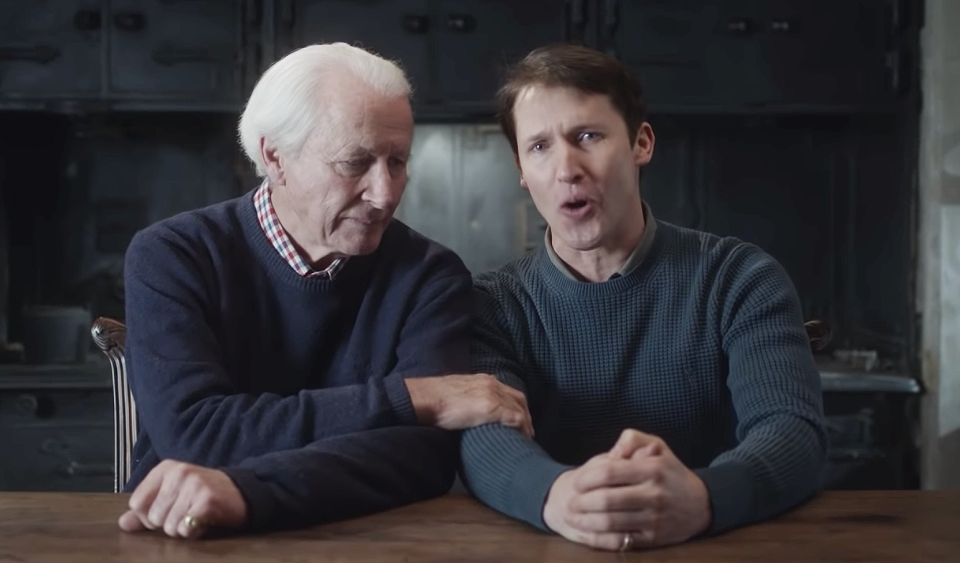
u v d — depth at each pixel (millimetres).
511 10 2623
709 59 2625
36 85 2582
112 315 2885
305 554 902
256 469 996
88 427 2457
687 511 917
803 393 1121
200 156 2887
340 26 2609
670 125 2875
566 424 1271
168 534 957
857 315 2895
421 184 2904
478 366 1260
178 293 1221
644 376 1255
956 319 2475
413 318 1285
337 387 1216
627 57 2621
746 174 2916
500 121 1278
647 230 1279
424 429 1119
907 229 2555
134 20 2584
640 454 927
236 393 1192
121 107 2596
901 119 2594
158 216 2889
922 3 2555
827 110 2621
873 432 2514
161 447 1137
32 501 1087
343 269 1286
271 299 1298
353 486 1028
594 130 1176
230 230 1310
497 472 1054
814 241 2922
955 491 1120
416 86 2629
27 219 2861
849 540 935
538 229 2900
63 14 2578
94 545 927
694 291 1254
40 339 2594
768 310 1211
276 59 2600
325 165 1178
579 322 1271
